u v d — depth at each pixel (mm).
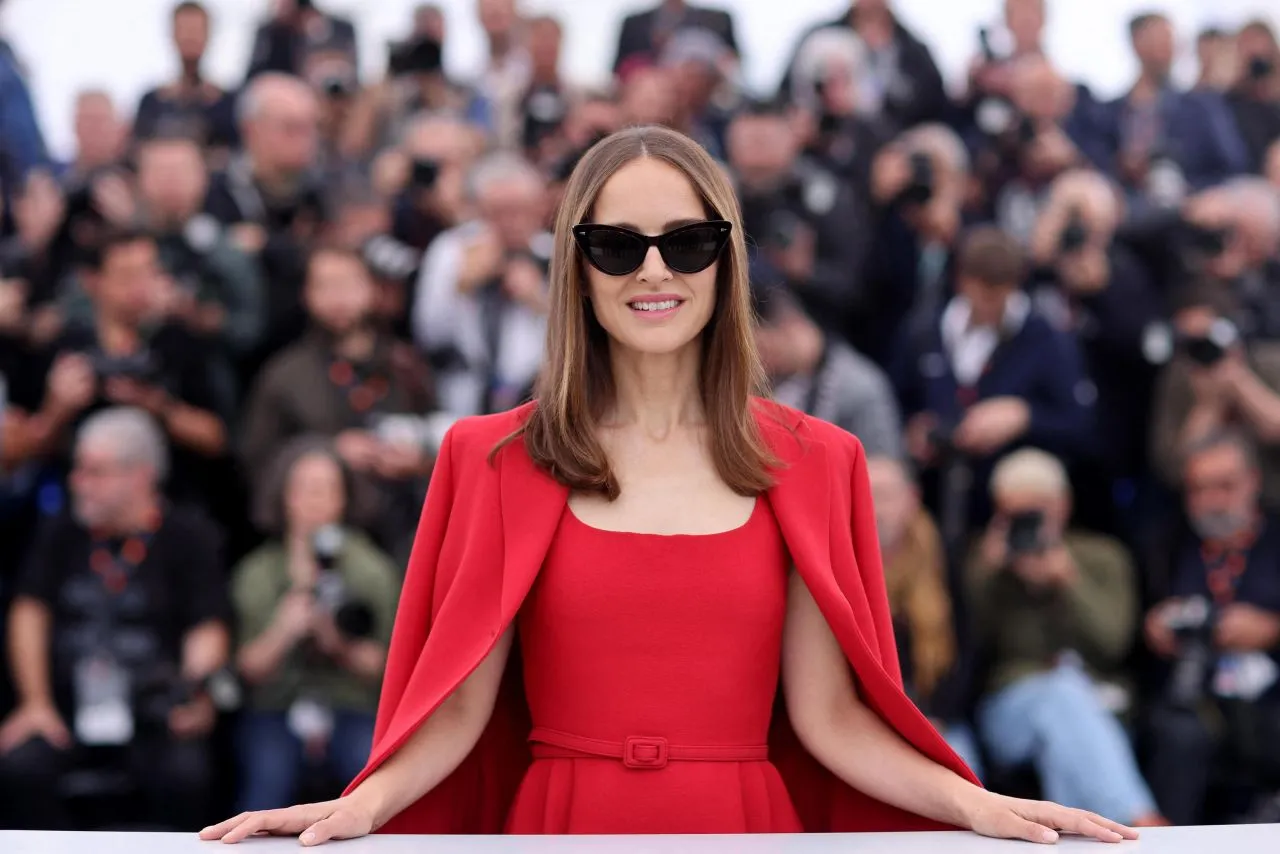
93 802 7328
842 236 8750
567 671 3096
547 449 3160
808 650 3207
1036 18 9547
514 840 2557
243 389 8461
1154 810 7828
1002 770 7770
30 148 8922
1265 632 8188
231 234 8359
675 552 3100
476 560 3137
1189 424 8586
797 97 9234
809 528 3182
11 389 8195
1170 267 8969
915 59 9531
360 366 8039
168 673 7438
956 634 7715
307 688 7461
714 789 3035
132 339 8078
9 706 7852
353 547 7652
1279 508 8391
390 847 2525
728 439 3211
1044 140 9156
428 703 3008
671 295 3129
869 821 3162
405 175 8719
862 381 8203
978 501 8422
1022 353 8492
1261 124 9703
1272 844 2561
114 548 7574
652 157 3193
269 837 2643
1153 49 9617
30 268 8312
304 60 9211
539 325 8242
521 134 9141
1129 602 8180
